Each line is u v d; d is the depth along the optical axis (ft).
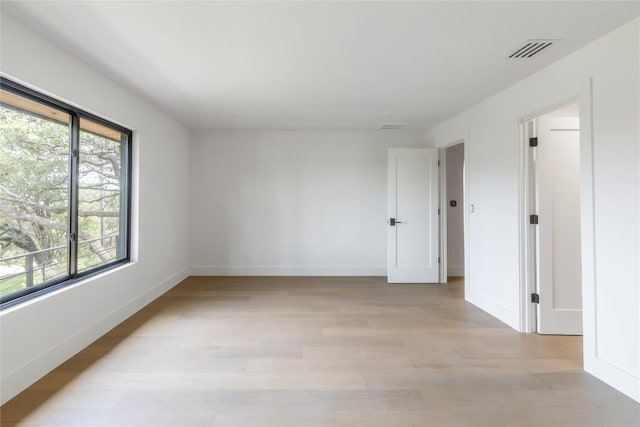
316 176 17.85
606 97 7.29
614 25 6.93
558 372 7.80
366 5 6.30
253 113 14.25
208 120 15.55
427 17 6.72
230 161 17.75
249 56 8.57
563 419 6.11
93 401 6.55
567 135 10.09
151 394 6.81
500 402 6.63
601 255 7.39
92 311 9.31
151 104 12.91
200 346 9.10
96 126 10.39
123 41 7.73
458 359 8.45
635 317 6.71
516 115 10.36
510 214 10.66
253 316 11.56
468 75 9.80
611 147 7.17
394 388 7.11
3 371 6.46
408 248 16.43
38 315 7.31
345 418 6.13
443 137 15.56
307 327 10.59
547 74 9.10
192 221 17.75
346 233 17.95
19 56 6.82
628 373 6.84
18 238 7.64
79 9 6.39
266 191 17.83
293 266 17.93
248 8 6.40
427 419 6.11
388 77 10.00
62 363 8.03
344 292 14.73
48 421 5.95
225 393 6.88
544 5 6.26
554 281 10.06
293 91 11.32
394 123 16.02
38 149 8.15
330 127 16.93
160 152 13.93
